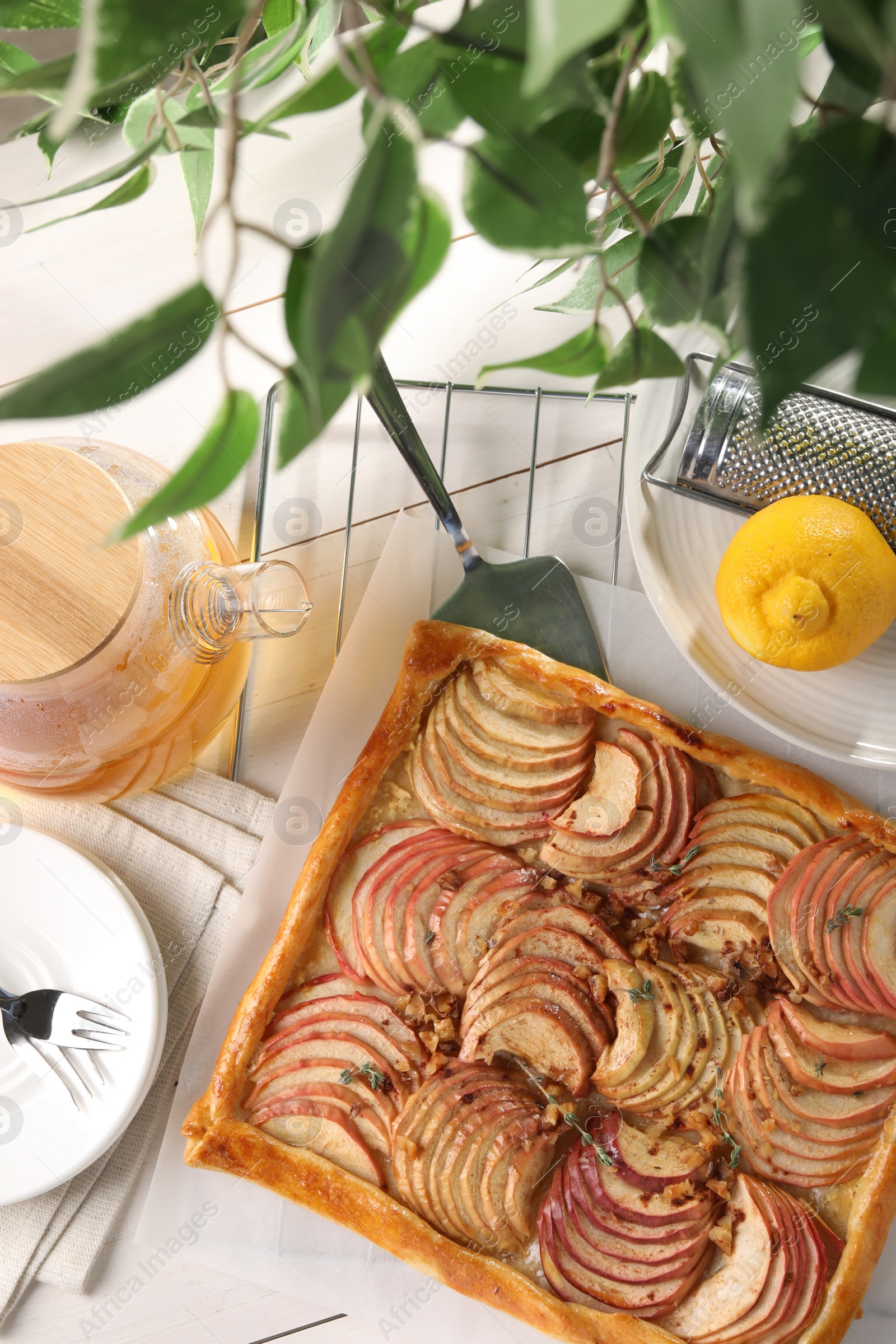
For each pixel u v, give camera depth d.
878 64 0.46
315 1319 2.10
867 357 0.50
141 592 1.71
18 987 2.05
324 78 0.54
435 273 0.47
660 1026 1.90
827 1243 1.86
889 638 1.98
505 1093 1.91
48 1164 1.99
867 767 2.01
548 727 2.02
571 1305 1.83
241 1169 1.93
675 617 1.96
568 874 1.97
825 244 0.48
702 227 0.73
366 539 2.32
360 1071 1.94
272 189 1.50
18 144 2.17
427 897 1.97
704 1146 1.85
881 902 1.90
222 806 2.21
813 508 1.62
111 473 1.78
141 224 2.23
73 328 2.21
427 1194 1.88
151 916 2.18
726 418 1.69
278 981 1.98
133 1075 2.00
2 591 1.67
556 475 2.30
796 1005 1.90
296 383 0.48
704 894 1.94
